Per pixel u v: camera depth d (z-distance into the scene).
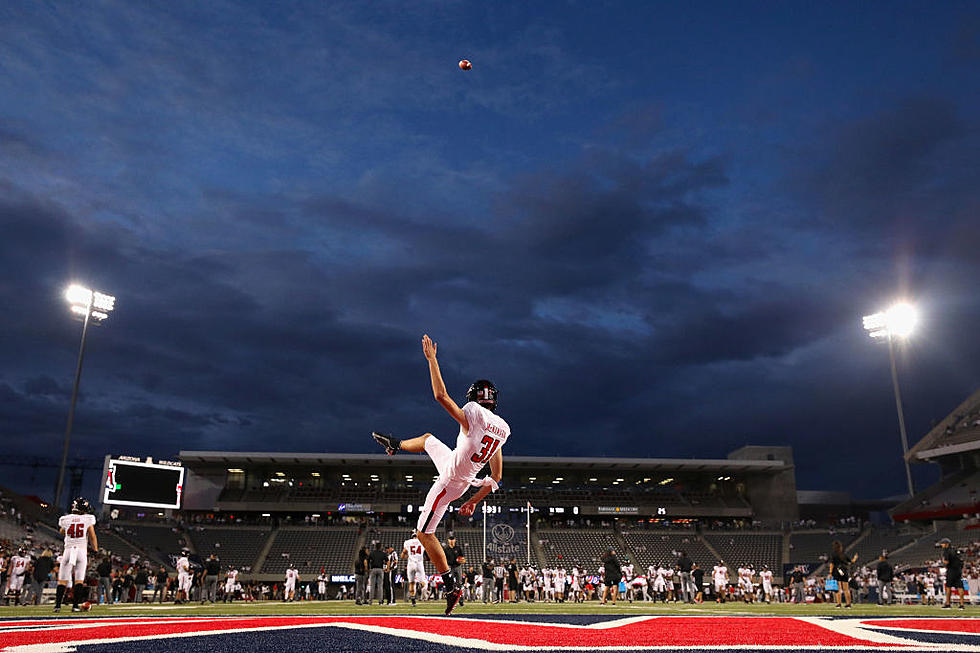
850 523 58.78
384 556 21.03
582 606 20.31
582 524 60.56
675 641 4.11
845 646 3.92
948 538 45.81
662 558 54.59
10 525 39.94
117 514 53.44
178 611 12.76
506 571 29.38
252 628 5.21
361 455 58.25
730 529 60.00
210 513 60.19
